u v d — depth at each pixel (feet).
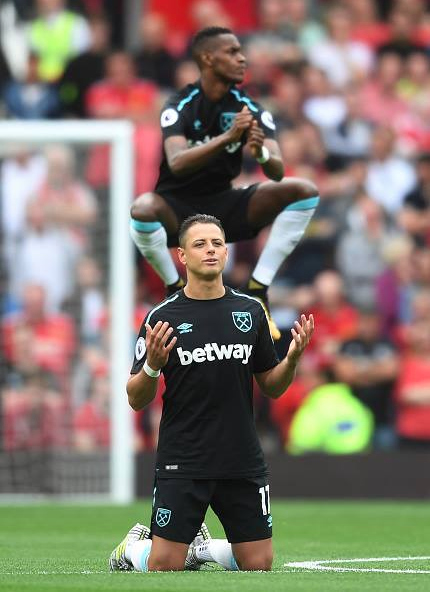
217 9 203.72
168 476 69.87
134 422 158.81
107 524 114.83
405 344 166.30
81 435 153.48
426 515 124.57
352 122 187.42
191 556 74.49
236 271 168.55
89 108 184.55
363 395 162.50
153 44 188.75
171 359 69.56
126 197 142.00
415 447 160.66
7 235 161.17
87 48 193.77
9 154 159.84
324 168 183.42
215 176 81.76
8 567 75.41
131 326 142.41
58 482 152.05
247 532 70.33
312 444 160.76
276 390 71.51
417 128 192.75
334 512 128.88
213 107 80.94
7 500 151.12
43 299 157.89
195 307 70.23
